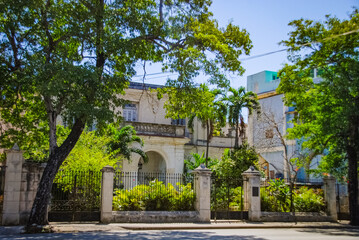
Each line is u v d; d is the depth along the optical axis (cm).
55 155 1523
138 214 1767
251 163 2734
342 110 1881
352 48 1933
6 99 1700
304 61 2030
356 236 1461
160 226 1631
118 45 1508
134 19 1550
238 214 1958
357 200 1998
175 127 3116
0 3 1380
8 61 1575
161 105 3350
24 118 1791
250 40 1819
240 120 3194
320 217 2077
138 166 3177
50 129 1550
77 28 1511
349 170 2044
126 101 1625
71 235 1299
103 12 1525
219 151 3575
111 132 2659
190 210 1897
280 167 3509
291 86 2112
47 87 1300
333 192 2134
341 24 1931
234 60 1744
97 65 1628
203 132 3559
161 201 1875
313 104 2130
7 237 1228
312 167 3294
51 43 1565
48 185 1495
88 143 2312
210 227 1680
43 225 1462
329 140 2184
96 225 1608
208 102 1862
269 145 3475
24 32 1645
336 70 1944
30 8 1464
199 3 1725
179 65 1741
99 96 1445
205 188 1880
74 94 1428
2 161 1833
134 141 2847
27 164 1639
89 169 2062
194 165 3027
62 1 1577
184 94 1811
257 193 1972
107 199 1730
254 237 1322
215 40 1683
